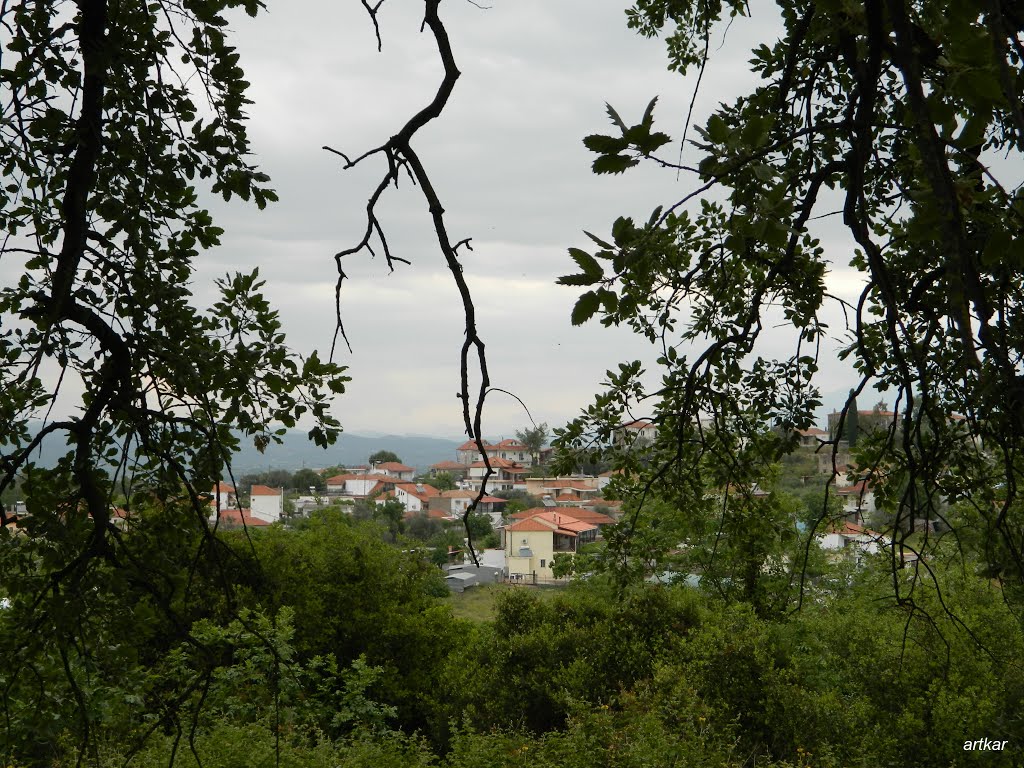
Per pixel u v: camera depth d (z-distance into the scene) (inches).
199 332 155.5
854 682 443.2
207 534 143.1
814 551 637.9
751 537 225.1
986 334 49.7
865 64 64.0
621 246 56.1
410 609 788.6
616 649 541.3
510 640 590.6
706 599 613.3
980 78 47.2
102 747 261.0
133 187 150.9
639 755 323.0
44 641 147.9
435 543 2028.8
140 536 154.9
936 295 129.6
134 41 150.0
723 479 209.0
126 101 147.6
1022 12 50.3
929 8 56.7
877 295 154.3
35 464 148.7
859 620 478.0
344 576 765.9
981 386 51.0
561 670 544.7
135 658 152.3
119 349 148.2
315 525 803.4
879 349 167.6
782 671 442.3
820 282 164.7
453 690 627.5
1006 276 86.3
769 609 600.4
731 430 202.4
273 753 311.9
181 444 158.6
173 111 153.3
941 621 418.3
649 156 53.2
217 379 151.0
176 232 160.4
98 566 147.3
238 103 151.6
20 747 155.9
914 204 59.2
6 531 146.8
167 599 148.6
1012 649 409.4
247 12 148.3
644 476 220.1
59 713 155.8
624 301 58.1
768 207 54.1
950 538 370.0
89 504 143.0
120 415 152.9
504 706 566.6
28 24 141.0
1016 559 95.3
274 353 153.3
